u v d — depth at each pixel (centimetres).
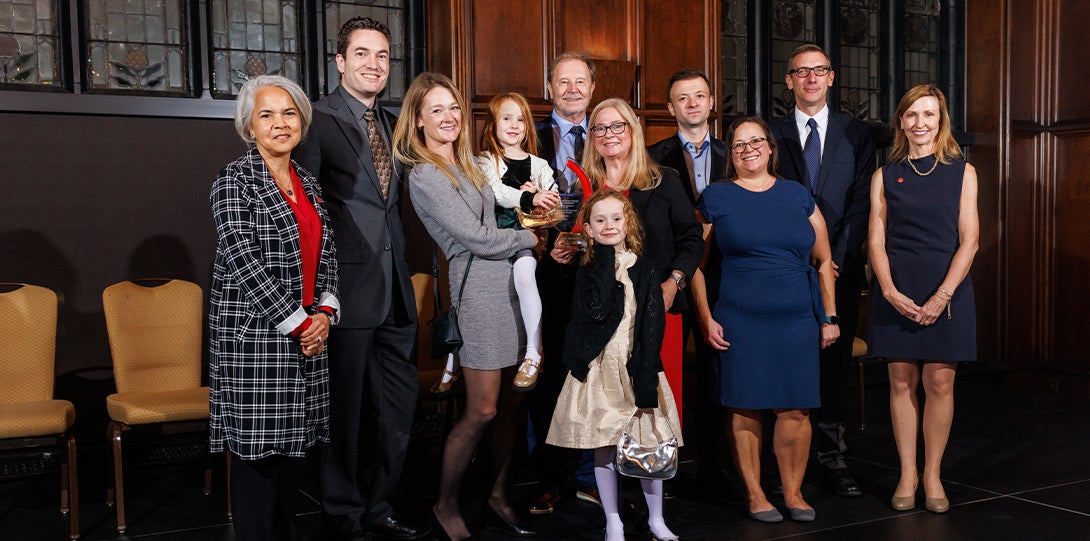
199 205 514
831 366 416
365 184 341
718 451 403
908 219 387
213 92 517
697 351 398
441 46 530
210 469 438
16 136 472
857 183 420
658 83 569
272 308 277
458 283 340
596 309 328
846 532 362
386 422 358
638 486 402
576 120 425
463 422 343
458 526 351
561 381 377
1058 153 701
